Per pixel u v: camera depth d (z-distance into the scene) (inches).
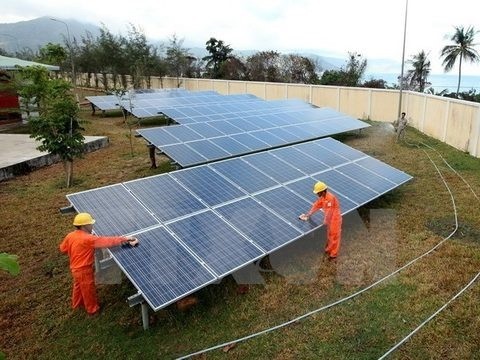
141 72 1432.1
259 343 200.7
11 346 198.5
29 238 305.3
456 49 1678.2
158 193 270.7
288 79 1521.9
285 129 573.9
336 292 243.3
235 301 233.3
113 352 195.2
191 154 423.8
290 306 229.8
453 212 358.6
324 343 200.2
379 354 192.9
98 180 439.8
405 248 295.0
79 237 208.4
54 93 558.9
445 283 249.6
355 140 663.1
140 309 225.0
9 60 775.7
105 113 959.0
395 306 228.7
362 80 1374.3
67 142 398.6
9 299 232.5
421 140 666.8
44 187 416.2
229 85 1277.1
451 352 192.7
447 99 639.1
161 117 845.8
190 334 206.7
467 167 500.4
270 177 325.4
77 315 220.8
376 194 343.9
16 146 553.0
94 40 1631.4
